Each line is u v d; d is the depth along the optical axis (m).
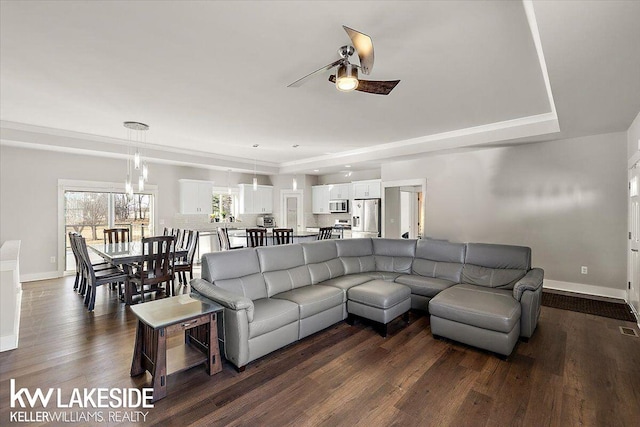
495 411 1.95
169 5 1.88
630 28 1.78
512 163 5.16
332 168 7.77
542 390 2.17
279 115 4.09
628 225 4.16
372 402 2.04
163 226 7.02
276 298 3.09
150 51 2.44
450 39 2.27
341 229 8.37
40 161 5.49
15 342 2.80
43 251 5.55
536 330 3.22
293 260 3.65
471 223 5.62
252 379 2.32
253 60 2.60
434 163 6.11
